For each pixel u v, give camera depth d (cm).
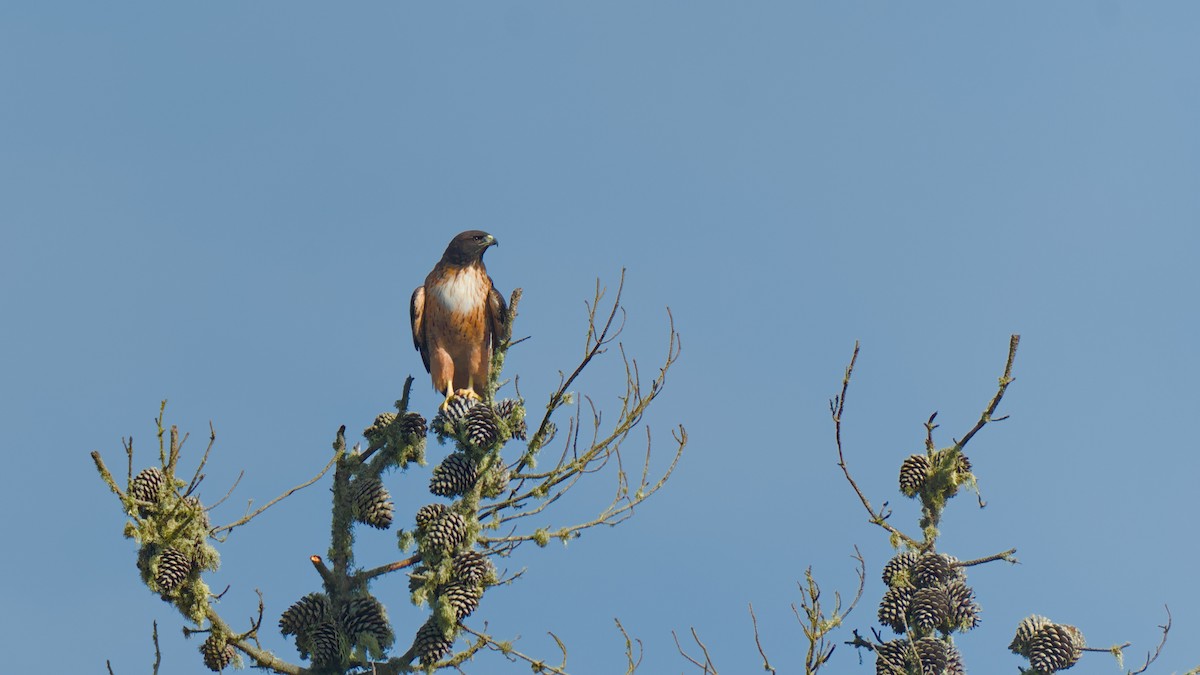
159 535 1238
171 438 1241
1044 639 1201
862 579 1180
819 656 1082
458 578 1280
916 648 1168
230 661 1249
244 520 1289
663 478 1305
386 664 1281
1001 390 1228
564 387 1286
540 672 1249
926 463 1271
